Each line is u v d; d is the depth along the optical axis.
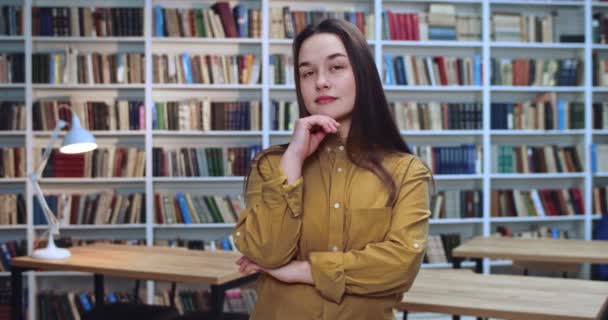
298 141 1.33
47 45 5.59
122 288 5.79
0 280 5.36
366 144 1.37
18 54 5.36
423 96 6.04
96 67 5.43
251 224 1.34
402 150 1.43
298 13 5.60
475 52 6.03
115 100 5.60
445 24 5.75
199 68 5.52
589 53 5.84
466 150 5.78
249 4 5.81
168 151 5.55
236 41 5.50
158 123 5.50
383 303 1.36
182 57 5.51
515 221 6.12
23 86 5.34
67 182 5.63
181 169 5.54
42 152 5.41
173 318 3.50
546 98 5.86
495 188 6.17
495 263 5.76
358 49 1.36
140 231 5.77
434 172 5.75
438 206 5.77
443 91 6.05
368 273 1.31
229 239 5.62
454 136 6.08
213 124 5.56
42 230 5.49
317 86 1.36
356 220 1.34
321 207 1.36
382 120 1.39
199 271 3.04
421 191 1.38
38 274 5.50
